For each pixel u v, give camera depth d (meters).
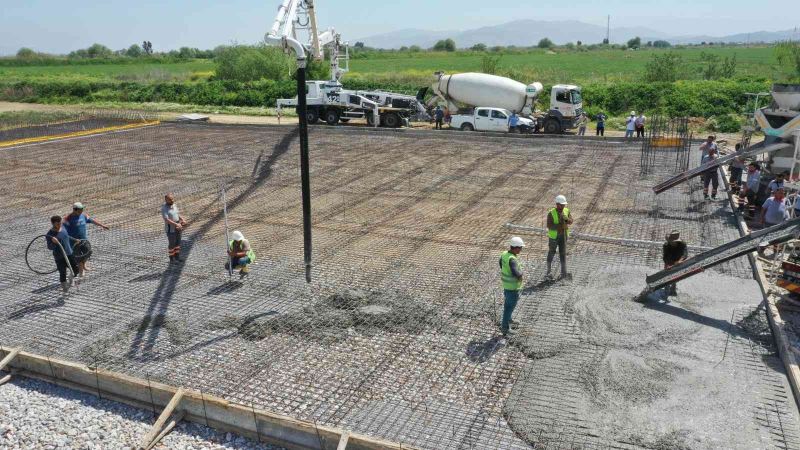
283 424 5.93
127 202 14.76
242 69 45.97
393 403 6.43
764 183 13.07
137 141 23.45
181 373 7.06
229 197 15.17
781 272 8.52
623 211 13.43
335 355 7.42
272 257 10.87
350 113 28.56
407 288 9.41
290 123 29.86
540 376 6.84
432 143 22.75
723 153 19.56
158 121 28.69
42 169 18.44
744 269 9.80
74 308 8.84
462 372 7.00
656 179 16.38
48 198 15.09
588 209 13.65
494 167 18.39
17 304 8.98
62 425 6.37
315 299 9.03
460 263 10.47
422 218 13.26
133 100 43.12
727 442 5.59
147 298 9.15
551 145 22.08
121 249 11.34
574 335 7.73
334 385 6.78
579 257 10.56
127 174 17.80
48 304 8.98
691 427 5.80
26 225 12.84
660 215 13.05
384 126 28.64
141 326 8.24
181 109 37.84
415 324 8.18
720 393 6.33
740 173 14.39
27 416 6.54
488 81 27.80
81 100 43.69
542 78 43.38
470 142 22.91
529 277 9.73
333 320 8.31
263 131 25.89
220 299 9.09
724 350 7.23
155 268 10.38
